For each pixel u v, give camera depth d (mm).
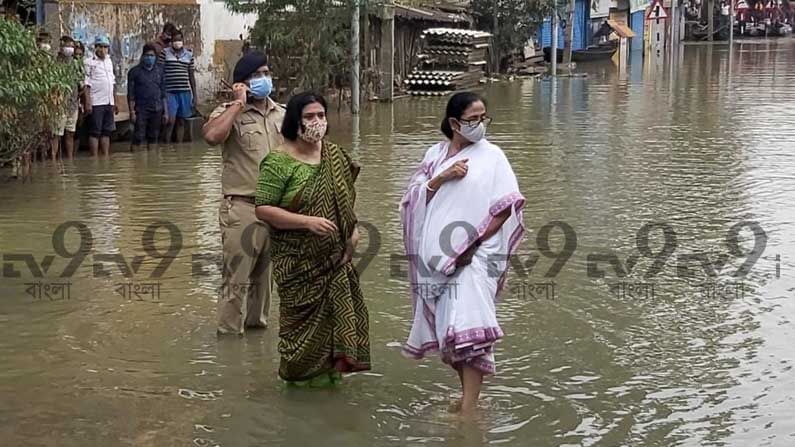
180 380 5891
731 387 5742
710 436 5109
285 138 5688
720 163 13625
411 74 26219
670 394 5660
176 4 18438
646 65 39656
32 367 6066
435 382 5910
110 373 5988
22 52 10844
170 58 15508
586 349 6395
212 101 19828
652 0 51250
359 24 21359
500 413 5422
